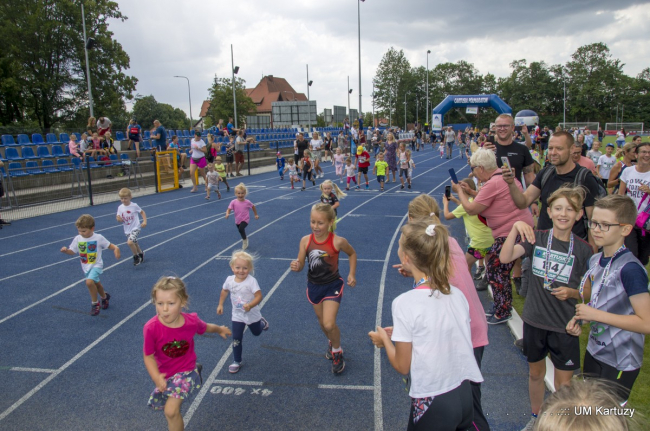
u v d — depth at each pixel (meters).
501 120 6.05
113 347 5.34
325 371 4.67
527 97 100.62
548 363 4.46
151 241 10.26
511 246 3.36
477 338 2.98
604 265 2.89
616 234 2.79
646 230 4.85
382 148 33.62
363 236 10.39
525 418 3.77
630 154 7.57
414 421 2.42
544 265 3.25
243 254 4.62
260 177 23.16
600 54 99.31
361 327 5.68
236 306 4.65
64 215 13.65
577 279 3.17
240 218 9.42
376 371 4.65
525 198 4.69
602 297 2.87
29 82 34.25
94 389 4.46
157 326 3.44
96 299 6.25
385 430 3.72
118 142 22.75
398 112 95.25
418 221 2.61
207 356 5.05
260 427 3.80
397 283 7.23
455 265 3.03
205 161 18.66
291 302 6.53
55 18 35.25
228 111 67.19
